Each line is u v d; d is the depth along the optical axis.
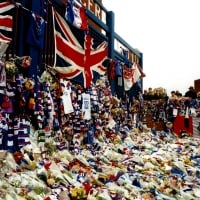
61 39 8.64
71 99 8.73
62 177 5.81
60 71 8.51
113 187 6.19
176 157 10.33
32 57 7.45
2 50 6.10
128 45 16.53
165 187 6.98
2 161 5.48
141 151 10.48
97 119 10.46
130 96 15.89
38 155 6.47
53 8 8.45
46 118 7.52
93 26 12.10
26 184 5.12
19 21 7.27
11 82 6.41
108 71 12.77
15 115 6.50
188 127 18.39
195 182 7.94
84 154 8.29
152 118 18.53
